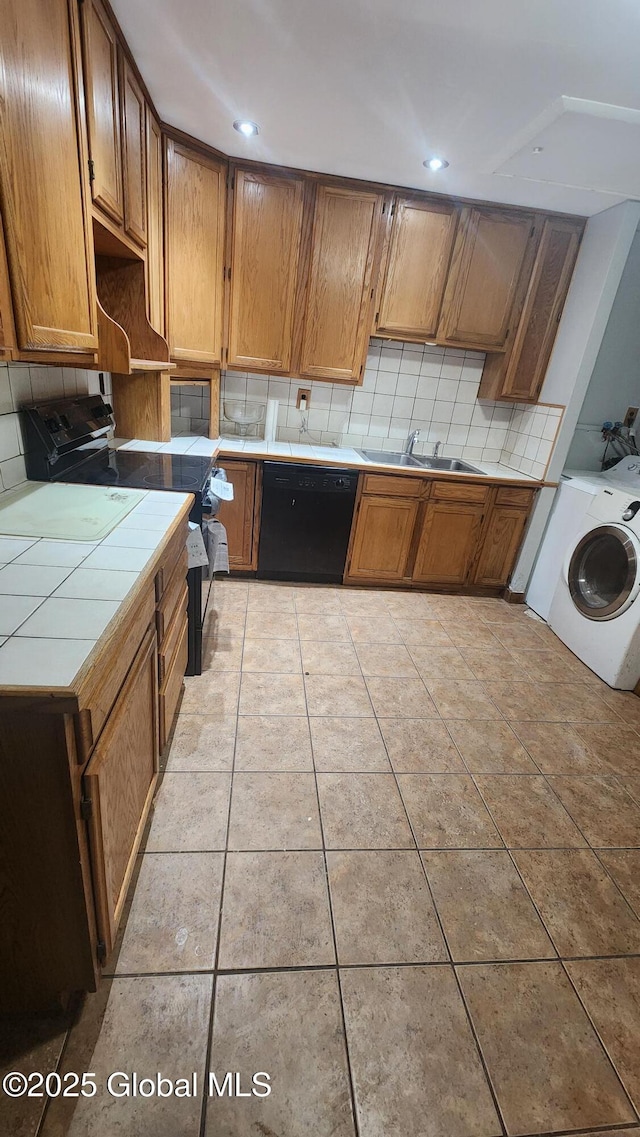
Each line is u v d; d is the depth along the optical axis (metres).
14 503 1.46
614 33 1.31
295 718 1.95
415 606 3.07
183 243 2.42
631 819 1.65
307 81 1.70
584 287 2.72
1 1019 1.01
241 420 3.18
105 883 0.91
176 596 1.57
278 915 1.24
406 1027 1.05
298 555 3.09
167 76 1.76
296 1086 0.95
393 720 2.01
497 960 1.20
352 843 1.45
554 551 3.01
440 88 1.65
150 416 2.62
